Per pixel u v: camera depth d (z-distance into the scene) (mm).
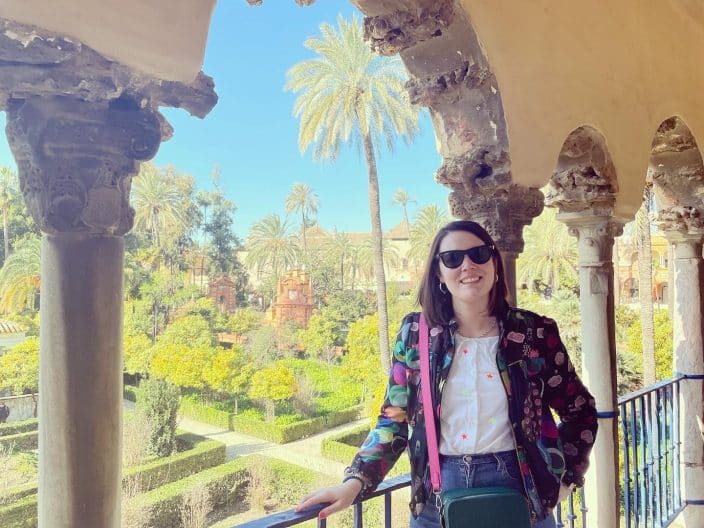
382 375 19828
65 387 1510
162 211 31266
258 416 21453
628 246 30516
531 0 2652
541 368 1600
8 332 19766
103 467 1525
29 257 20469
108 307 1582
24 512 10992
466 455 1546
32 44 1332
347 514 11062
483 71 2371
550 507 1555
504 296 1647
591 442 1628
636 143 3428
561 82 2795
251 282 44844
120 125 1577
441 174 2596
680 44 4074
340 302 38875
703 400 4402
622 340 19734
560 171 3314
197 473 14641
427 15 2240
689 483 4398
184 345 23125
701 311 4422
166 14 1519
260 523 1351
